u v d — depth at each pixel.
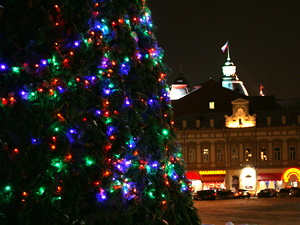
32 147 10.33
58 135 10.45
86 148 10.64
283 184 85.69
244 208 41.84
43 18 10.59
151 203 11.59
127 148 11.12
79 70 10.82
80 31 11.01
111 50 11.41
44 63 10.48
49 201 10.37
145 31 12.52
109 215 10.88
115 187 10.74
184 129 89.06
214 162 88.00
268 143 86.81
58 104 10.47
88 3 11.11
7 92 10.38
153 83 12.27
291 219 27.80
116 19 11.66
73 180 10.48
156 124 12.10
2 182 10.30
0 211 10.30
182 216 12.42
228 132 87.88
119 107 11.22
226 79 121.81
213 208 42.97
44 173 10.31
